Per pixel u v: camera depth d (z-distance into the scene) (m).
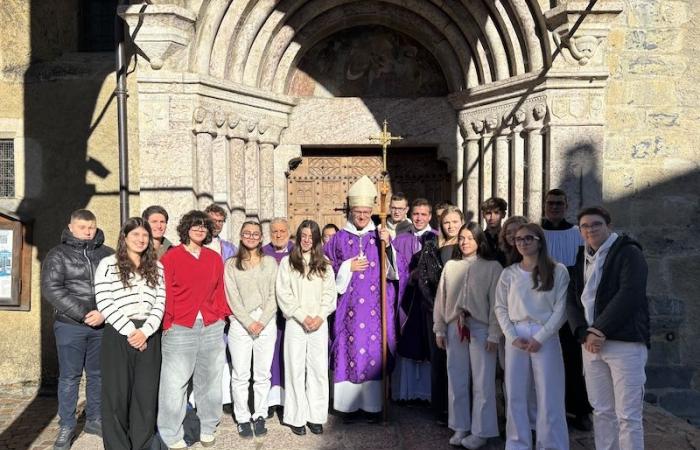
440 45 7.70
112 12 7.65
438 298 4.86
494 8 6.89
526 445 4.32
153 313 4.45
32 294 7.48
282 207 7.98
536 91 6.66
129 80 7.21
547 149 6.61
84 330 5.00
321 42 8.05
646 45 6.75
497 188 7.21
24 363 7.46
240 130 7.24
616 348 3.91
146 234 4.47
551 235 5.45
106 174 7.35
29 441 5.79
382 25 7.96
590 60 6.41
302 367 5.02
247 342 5.02
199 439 4.94
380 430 5.09
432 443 4.83
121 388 4.39
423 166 8.25
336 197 8.25
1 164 7.51
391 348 5.35
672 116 6.77
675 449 4.74
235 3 6.91
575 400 5.07
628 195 6.78
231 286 4.99
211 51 6.82
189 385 5.14
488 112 7.29
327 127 8.00
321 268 5.04
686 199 6.78
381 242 5.24
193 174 6.64
